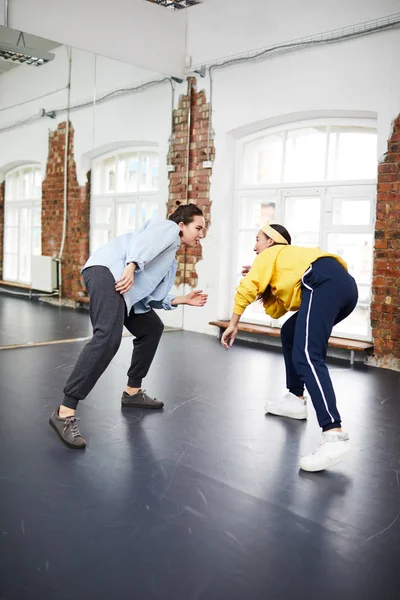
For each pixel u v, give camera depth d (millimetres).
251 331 5922
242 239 6430
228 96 6215
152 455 2801
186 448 2912
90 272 2930
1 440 2932
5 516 2133
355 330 5492
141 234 2932
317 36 5426
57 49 5512
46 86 5457
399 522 2188
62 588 1696
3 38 5160
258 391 4082
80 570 1794
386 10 4938
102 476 2533
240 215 6410
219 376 4496
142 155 6309
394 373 4867
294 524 2146
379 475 2650
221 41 6262
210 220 6484
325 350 2795
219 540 2010
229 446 2965
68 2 5637
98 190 5949
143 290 3062
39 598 1644
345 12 5223
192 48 6582
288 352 3447
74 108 5676
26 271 5457
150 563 1849
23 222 5387
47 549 1911
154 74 6371
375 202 5223
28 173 5398
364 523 2172
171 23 6516
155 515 2184
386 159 5023
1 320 5324
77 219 5801
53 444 2902
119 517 2156
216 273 6453
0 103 5141
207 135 6438
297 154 5883
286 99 5711
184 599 1664
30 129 5367
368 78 5113
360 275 5453
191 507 2260
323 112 5516
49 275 5629
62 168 5637
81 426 3186
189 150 6641
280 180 6020
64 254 5723
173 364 4867
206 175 6484
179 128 6637
